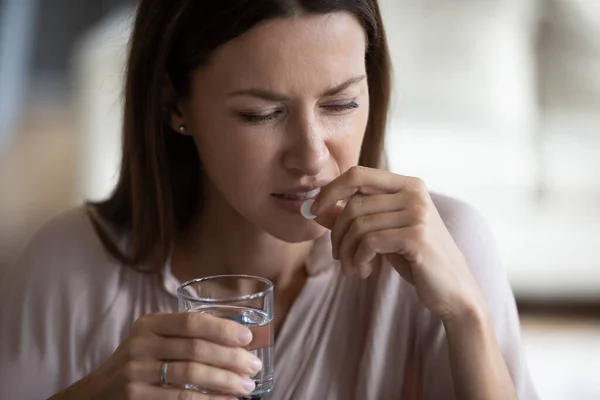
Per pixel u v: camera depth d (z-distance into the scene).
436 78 3.53
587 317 3.12
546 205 3.18
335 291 1.28
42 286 1.31
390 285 1.25
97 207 1.38
